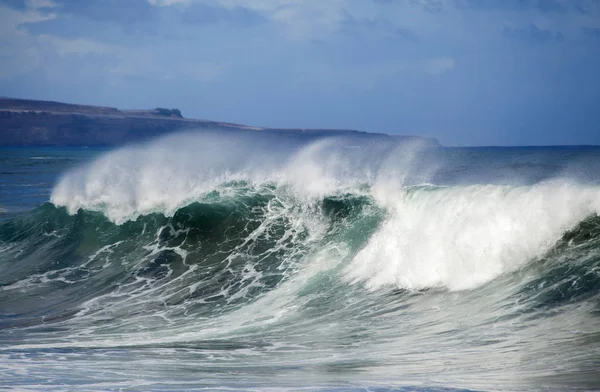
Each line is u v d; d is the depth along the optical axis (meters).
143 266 71.44
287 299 57.22
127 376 34.16
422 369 34.94
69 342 47.19
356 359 38.31
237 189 80.69
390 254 59.12
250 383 32.22
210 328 50.50
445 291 52.41
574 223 50.72
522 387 29.81
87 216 84.69
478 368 34.34
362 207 70.31
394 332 44.78
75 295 64.62
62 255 78.88
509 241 52.06
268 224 75.25
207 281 64.88
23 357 40.22
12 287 68.69
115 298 62.31
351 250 65.19
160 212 81.00
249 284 62.53
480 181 129.50
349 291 57.03
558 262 49.22
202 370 35.75
